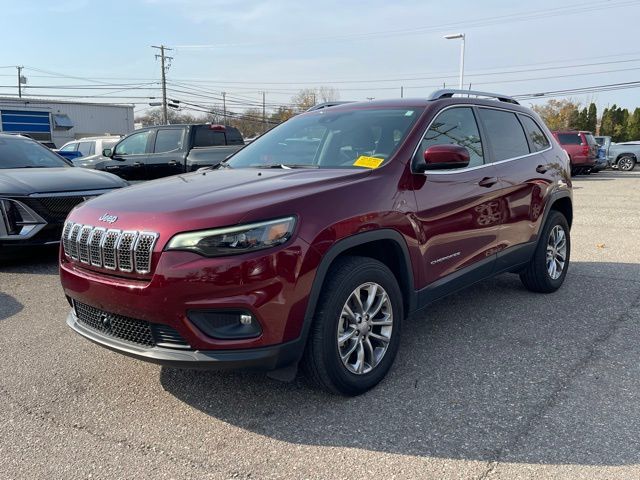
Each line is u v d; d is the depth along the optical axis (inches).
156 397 132.8
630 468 101.2
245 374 144.2
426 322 180.9
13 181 253.8
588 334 168.9
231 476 101.7
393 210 133.1
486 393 131.3
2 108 1670.8
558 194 207.0
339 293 120.7
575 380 137.4
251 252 109.3
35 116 1748.3
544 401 127.0
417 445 110.3
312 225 116.0
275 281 110.5
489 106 185.3
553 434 113.0
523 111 205.9
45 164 311.3
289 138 173.3
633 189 682.2
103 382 141.1
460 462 104.4
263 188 124.0
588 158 879.7
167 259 110.1
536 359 150.6
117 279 118.1
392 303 135.2
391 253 139.6
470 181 160.2
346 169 142.0
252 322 111.4
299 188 122.7
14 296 217.3
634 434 112.2
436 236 147.2
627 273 244.2
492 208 169.2
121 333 122.6
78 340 169.9
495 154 177.9
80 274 126.6
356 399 129.4
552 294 211.3
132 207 122.8
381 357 134.2
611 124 2534.5
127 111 2100.1
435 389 133.6
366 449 109.4
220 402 129.6
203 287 108.2
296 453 108.6
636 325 176.4
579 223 398.3
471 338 166.4
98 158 489.4
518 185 182.5
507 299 204.7
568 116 2536.9
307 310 115.6
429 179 146.5
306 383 137.3
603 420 118.0
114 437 115.7
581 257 279.7
